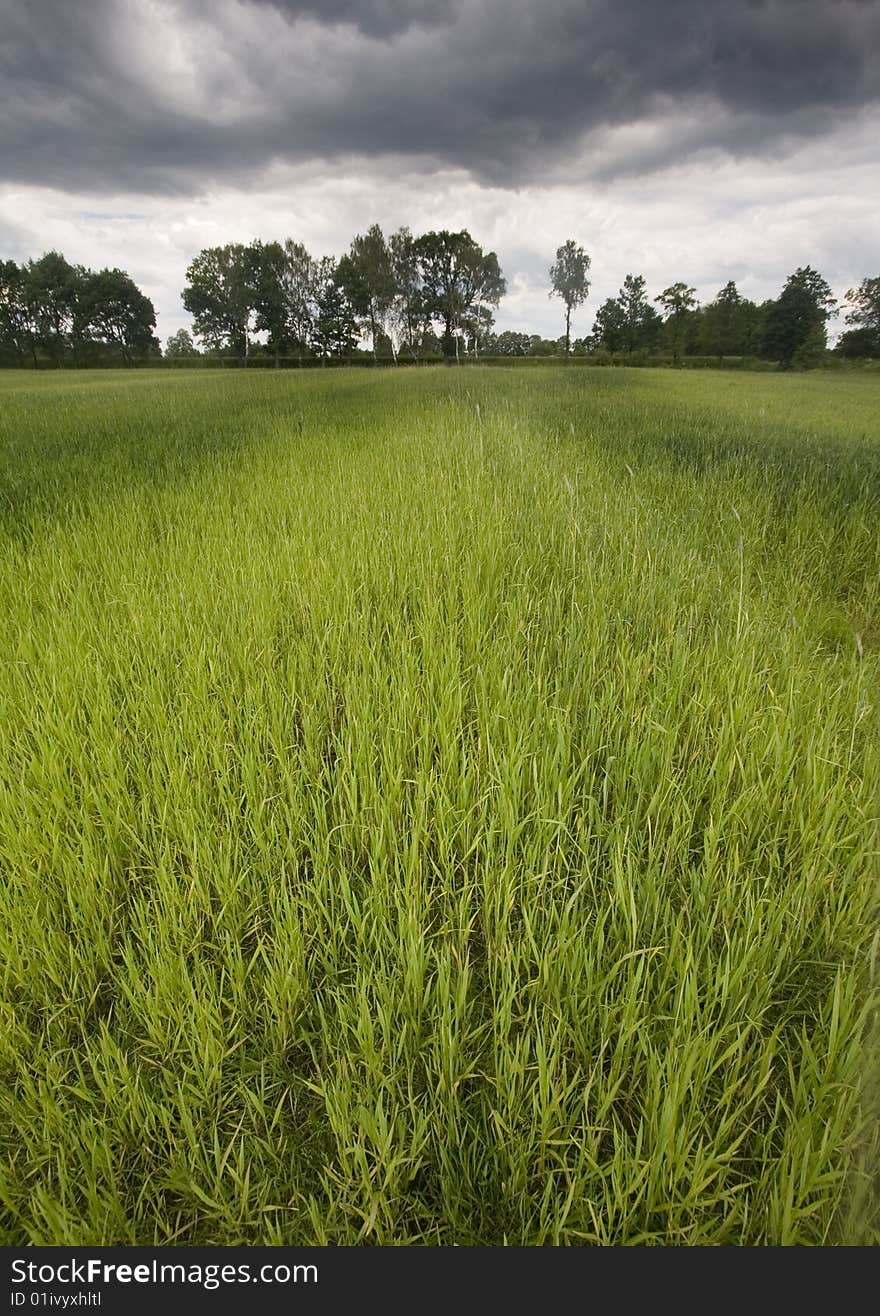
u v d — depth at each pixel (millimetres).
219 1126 1677
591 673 3227
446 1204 1445
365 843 2348
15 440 10031
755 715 2850
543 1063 1518
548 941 1884
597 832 2285
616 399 19156
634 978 1659
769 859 2217
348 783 2564
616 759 2619
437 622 3719
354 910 1987
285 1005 1834
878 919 1949
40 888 2227
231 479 7242
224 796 2518
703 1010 1771
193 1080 1756
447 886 2148
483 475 6438
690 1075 1510
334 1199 1521
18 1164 1623
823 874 2100
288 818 2371
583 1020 1741
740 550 4500
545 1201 1397
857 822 2312
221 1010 1856
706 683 3102
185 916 2074
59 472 7770
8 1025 1792
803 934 1967
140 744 2824
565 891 2088
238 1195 1506
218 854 2268
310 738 2879
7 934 2018
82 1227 1437
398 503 5738
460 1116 1624
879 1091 1479
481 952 2094
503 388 21938
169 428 11344
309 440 9758
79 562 4953
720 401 20844
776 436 10586
